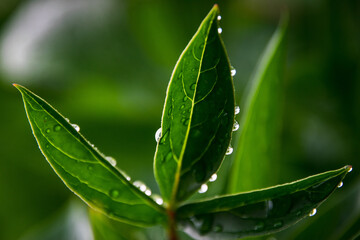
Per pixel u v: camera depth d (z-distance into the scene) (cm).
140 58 87
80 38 86
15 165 84
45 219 82
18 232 81
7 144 85
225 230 42
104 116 82
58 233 51
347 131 69
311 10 78
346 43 69
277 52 48
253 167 49
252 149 49
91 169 41
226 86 41
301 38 80
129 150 80
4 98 85
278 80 49
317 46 76
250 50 87
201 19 87
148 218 42
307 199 41
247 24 90
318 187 41
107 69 85
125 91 85
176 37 88
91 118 82
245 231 42
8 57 85
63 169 41
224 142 41
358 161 67
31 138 86
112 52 86
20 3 91
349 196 50
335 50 70
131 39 88
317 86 73
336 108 71
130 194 42
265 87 49
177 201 42
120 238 49
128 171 77
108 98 84
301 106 74
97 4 88
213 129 41
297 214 41
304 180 41
